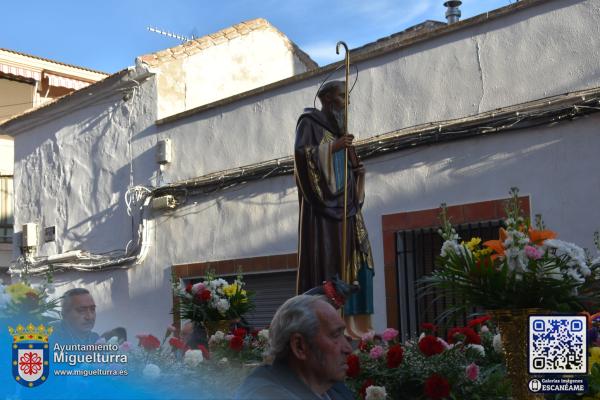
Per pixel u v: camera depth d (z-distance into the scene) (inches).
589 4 353.7
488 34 386.9
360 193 269.7
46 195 662.5
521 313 181.8
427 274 402.9
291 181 479.8
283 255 479.2
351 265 260.2
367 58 435.2
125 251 584.4
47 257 652.7
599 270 187.9
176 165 554.3
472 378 196.5
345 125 262.2
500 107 379.6
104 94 609.6
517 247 179.5
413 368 203.2
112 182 602.2
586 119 349.7
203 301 282.7
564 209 353.4
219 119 526.3
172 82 583.2
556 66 362.3
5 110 844.0
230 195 514.0
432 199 399.2
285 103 486.6
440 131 394.9
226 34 617.9
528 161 366.6
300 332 131.7
